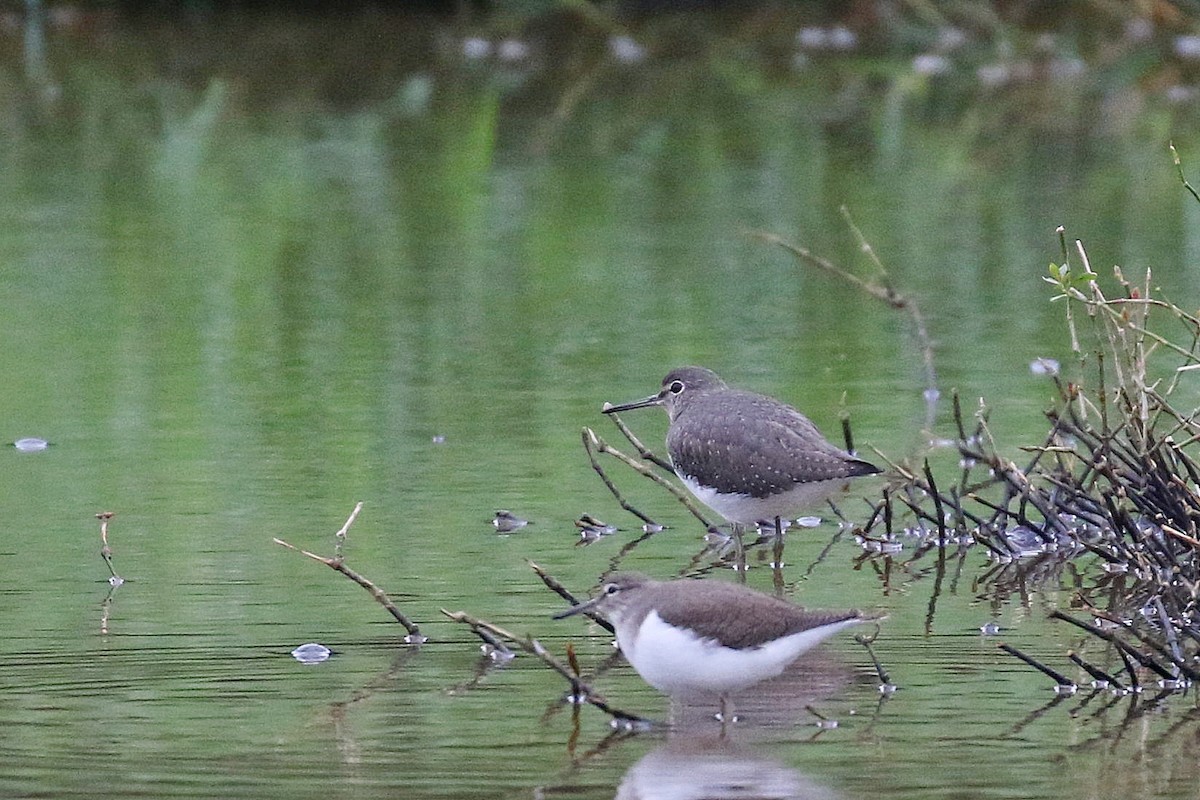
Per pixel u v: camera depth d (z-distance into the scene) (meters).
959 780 7.71
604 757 8.02
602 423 13.88
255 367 15.38
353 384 14.87
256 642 9.54
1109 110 25.23
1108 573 10.84
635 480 12.73
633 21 30.77
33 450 13.28
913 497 12.23
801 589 10.57
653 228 19.88
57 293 17.52
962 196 20.89
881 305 16.98
